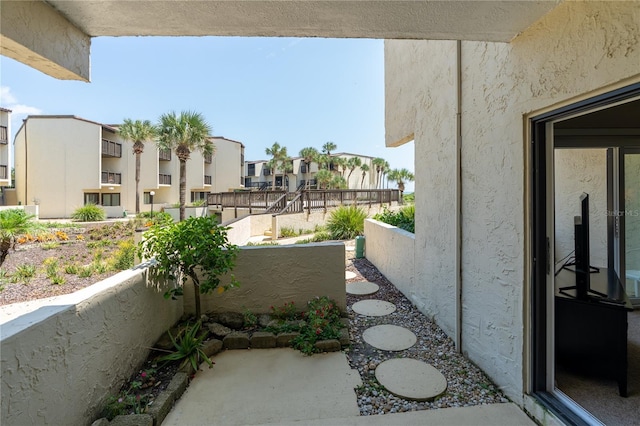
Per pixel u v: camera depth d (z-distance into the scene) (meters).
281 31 1.76
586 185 3.64
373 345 2.88
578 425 1.65
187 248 2.72
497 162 2.16
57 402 1.52
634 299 3.39
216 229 2.91
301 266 3.38
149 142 24.88
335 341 2.78
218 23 1.65
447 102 2.95
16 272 6.67
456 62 2.66
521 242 1.95
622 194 3.33
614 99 1.39
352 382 2.30
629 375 2.19
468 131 2.54
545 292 1.92
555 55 1.63
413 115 3.90
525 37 1.84
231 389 2.21
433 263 3.32
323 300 3.28
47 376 1.46
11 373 1.26
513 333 2.04
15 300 5.10
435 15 1.58
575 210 3.69
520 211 1.95
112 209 22.84
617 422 1.77
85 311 1.76
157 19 1.60
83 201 22.66
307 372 2.43
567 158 3.72
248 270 3.32
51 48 1.51
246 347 2.82
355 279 5.11
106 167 24.61
